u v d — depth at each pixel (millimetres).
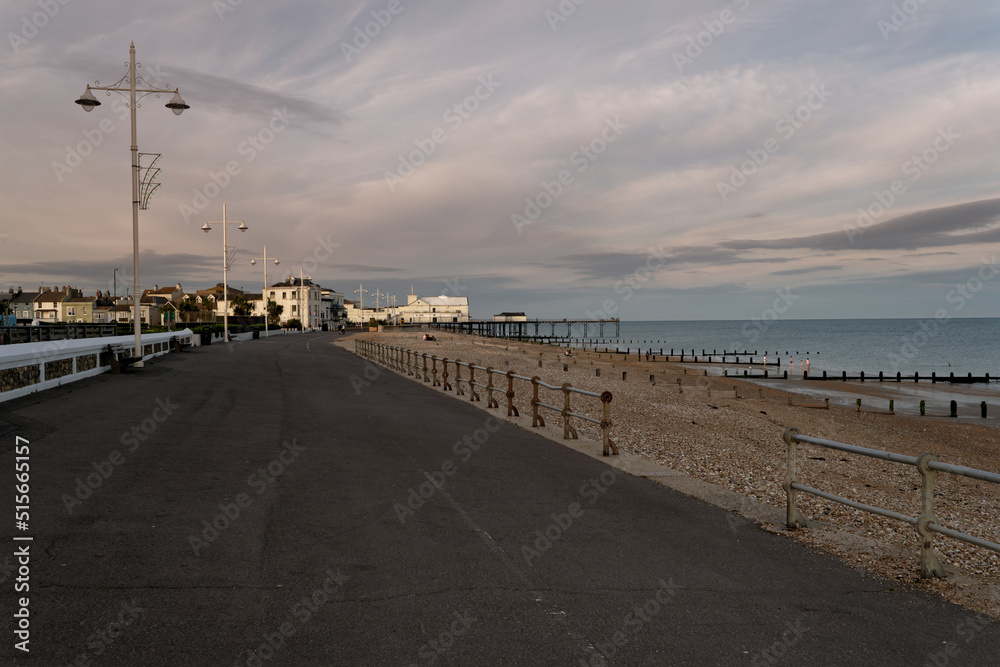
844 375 51594
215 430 10547
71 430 9914
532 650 3584
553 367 49406
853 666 3529
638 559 5168
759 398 35938
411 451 9516
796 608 4301
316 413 13242
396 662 3395
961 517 10164
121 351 21844
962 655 3678
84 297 105375
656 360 74938
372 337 79062
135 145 21234
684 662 3518
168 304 102312
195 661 3322
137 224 21734
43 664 3230
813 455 15703
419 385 21328
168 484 6949
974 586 4797
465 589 4418
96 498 6285
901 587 4742
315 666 3324
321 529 5621
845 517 8406
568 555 5191
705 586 4637
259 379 20453
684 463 11734
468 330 161375
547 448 10359
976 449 21484
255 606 4016
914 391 42906
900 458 5082
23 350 14062
